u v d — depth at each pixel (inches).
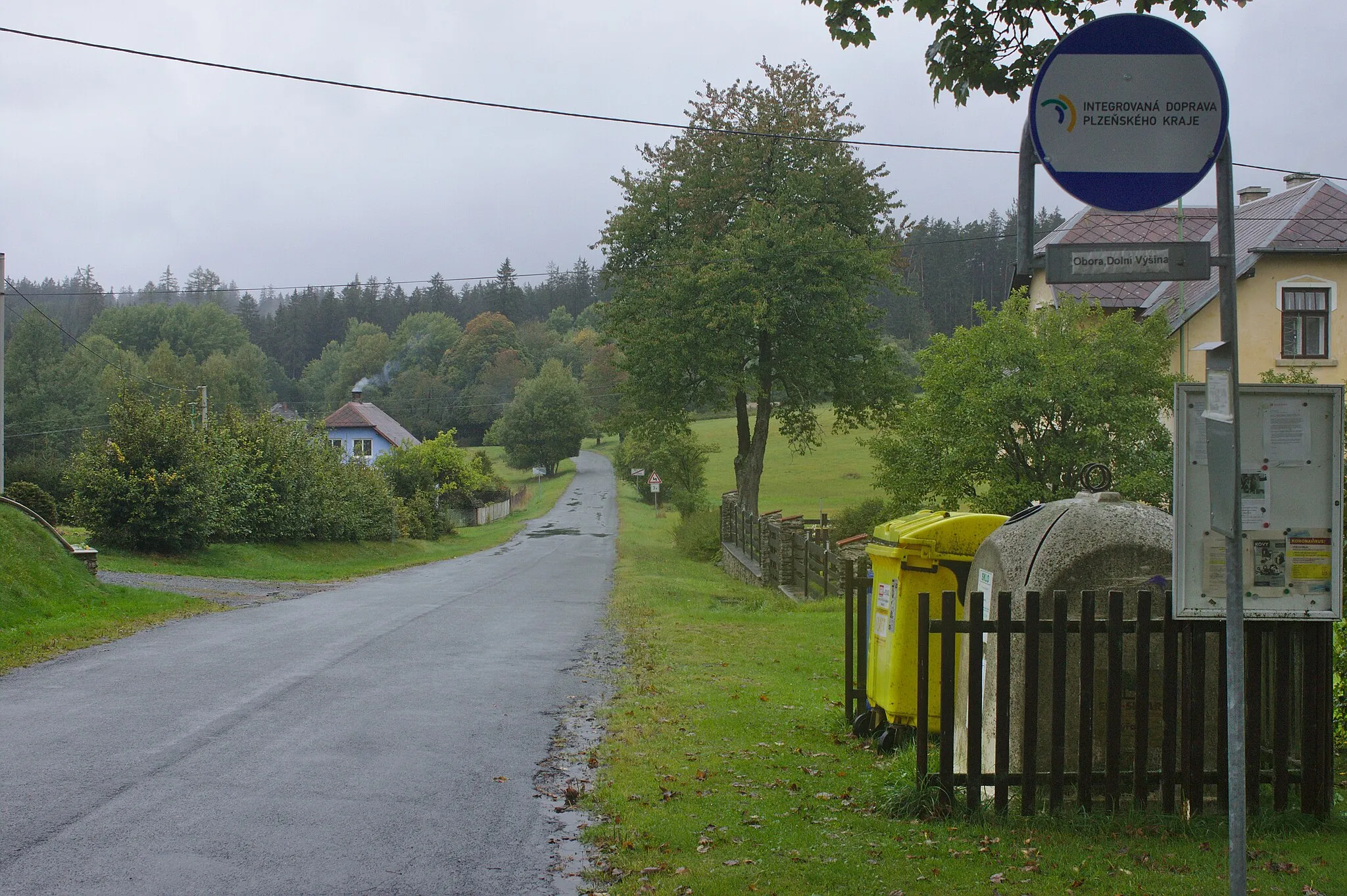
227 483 1274.6
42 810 239.6
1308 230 903.7
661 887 192.7
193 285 6648.6
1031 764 221.3
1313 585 191.2
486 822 236.5
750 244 1310.3
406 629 596.1
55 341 2802.7
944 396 780.0
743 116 1416.1
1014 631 221.1
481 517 2588.6
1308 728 218.4
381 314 6333.7
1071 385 711.7
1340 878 187.0
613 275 1480.1
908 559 288.2
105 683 409.1
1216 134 167.0
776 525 967.0
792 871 198.5
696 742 316.8
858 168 1402.6
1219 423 159.6
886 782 252.4
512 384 4793.3
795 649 528.4
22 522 694.5
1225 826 214.5
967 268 4579.2
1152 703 225.3
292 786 263.1
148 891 191.2
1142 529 232.1
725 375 1334.9
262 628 593.0
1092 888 185.0
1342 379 895.1
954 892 185.0
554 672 449.4
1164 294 920.3
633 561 1350.9
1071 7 281.0
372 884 197.5
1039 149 168.1
